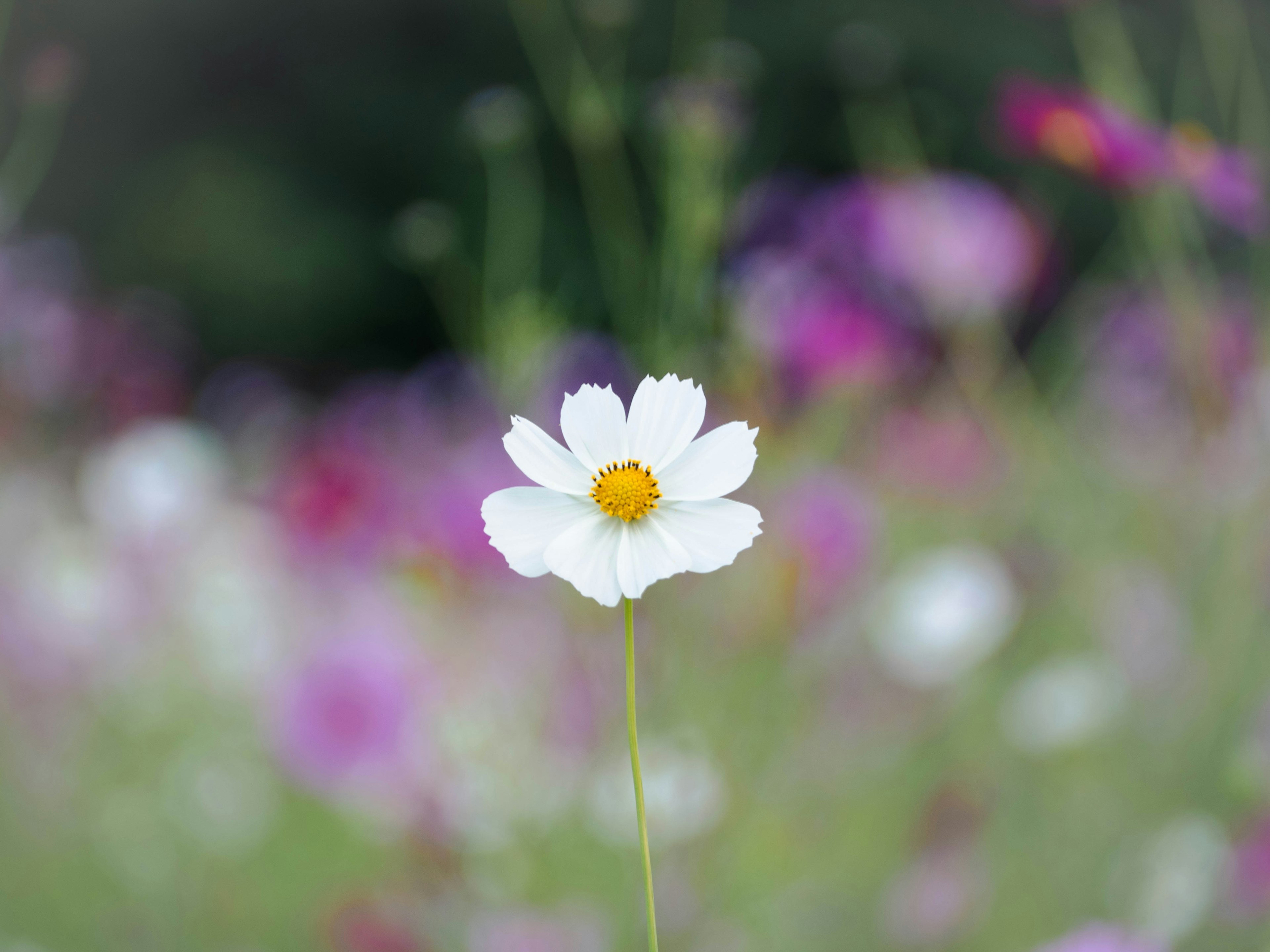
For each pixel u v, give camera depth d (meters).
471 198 2.73
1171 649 1.30
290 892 1.33
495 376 1.29
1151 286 1.74
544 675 1.21
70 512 1.82
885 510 1.69
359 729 1.17
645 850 0.73
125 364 2.76
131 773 1.43
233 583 1.61
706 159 1.21
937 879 1.20
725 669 1.24
